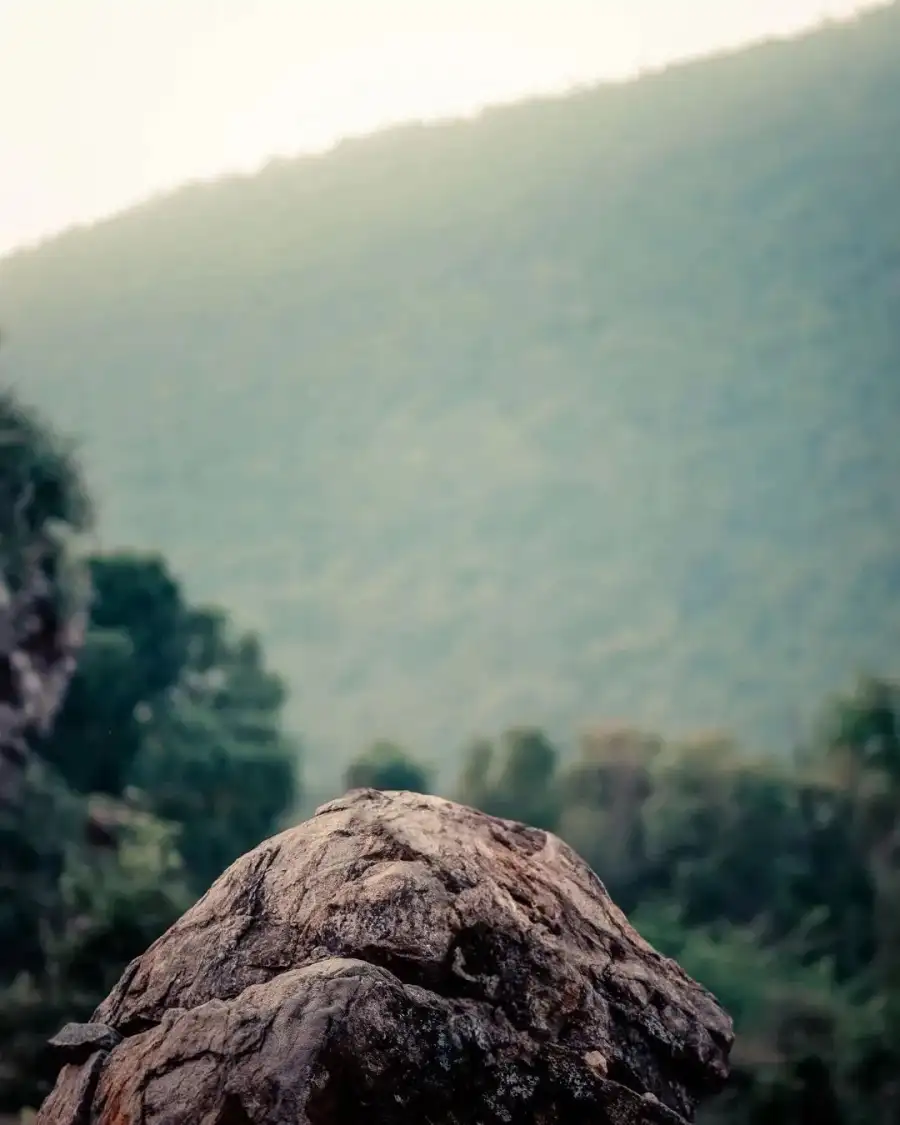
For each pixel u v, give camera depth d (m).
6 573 35.38
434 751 107.31
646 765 62.78
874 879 53.59
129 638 44.09
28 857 31.48
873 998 43.94
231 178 136.38
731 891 56.16
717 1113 19.81
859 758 59.56
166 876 33.41
